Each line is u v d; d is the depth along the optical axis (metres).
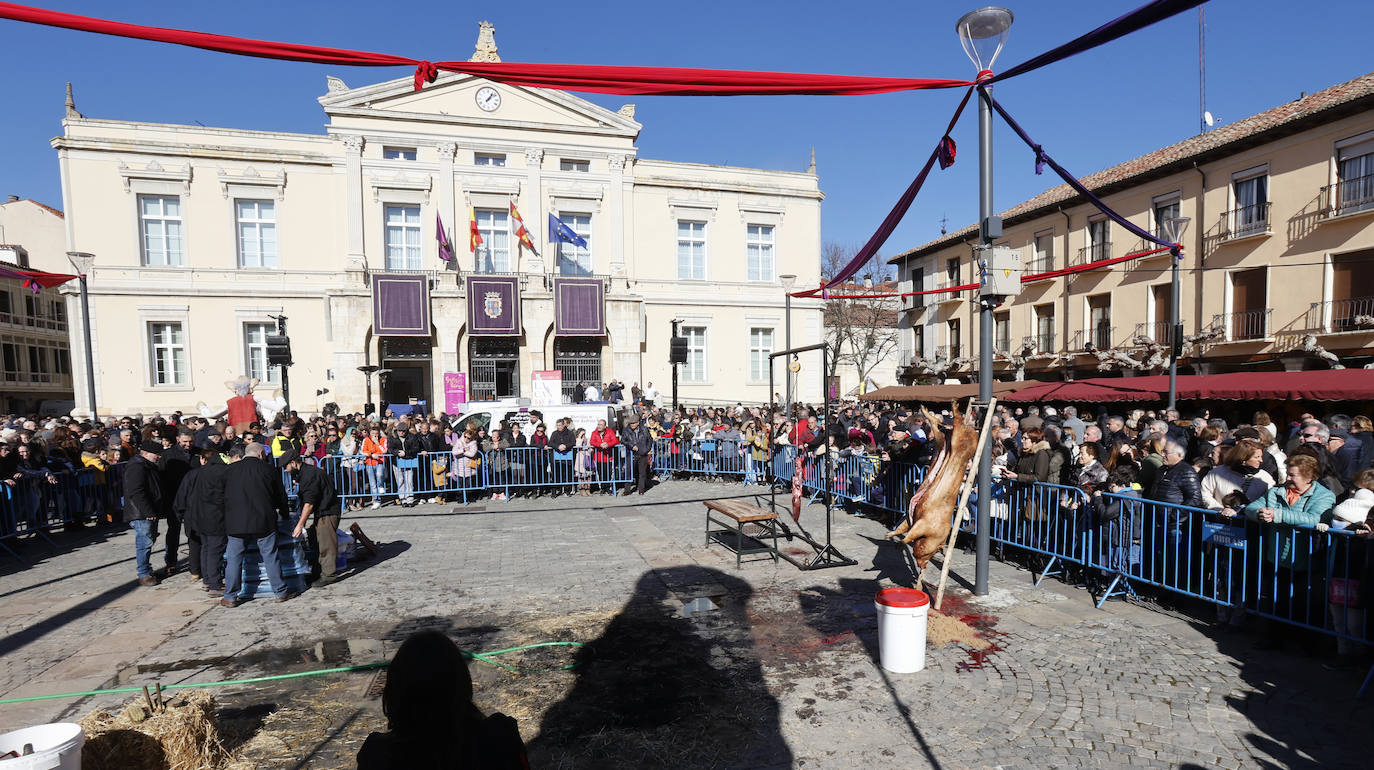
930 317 32.03
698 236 29.36
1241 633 5.45
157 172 23.34
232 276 24.16
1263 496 5.29
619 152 27.39
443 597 6.91
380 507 12.44
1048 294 24.75
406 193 25.30
